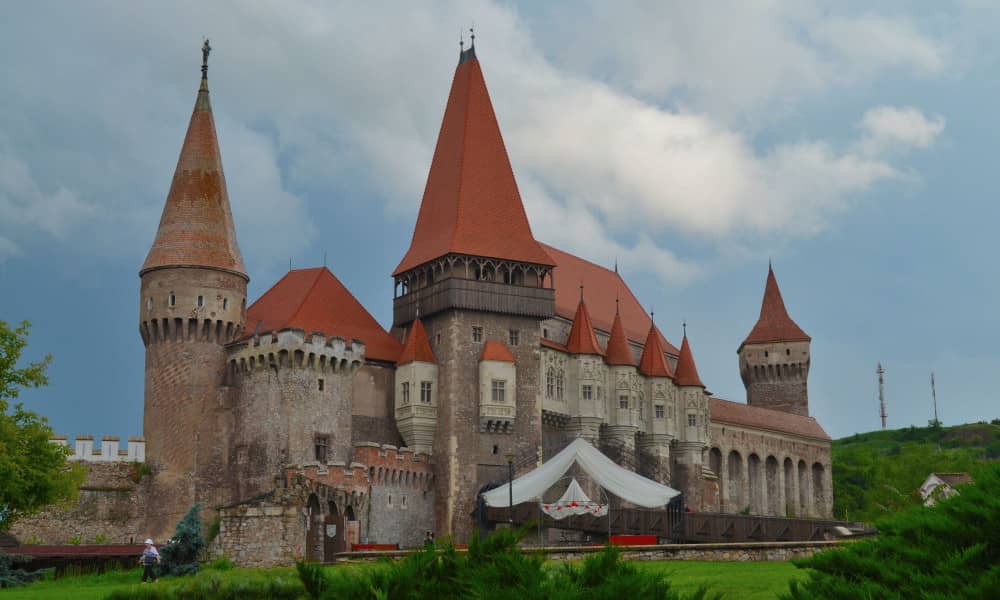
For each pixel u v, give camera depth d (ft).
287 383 297.94
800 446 477.77
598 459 294.46
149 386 305.32
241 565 223.51
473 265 333.42
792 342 513.04
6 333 218.59
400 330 343.05
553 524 289.53
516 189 349.82
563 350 347.97
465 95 356.79
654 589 66.90
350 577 74.02
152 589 126.31
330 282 336.08
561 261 399.65
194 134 319.68
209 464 299.79
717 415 432.25
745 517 274.36
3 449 206.80
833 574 83.25
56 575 198.39
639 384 378.12
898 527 85.30
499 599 67.15
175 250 307.17
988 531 81.25
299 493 255.91
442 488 313.12
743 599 124.47
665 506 277.23
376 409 319.47
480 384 320.29
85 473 245.04
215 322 304.91
